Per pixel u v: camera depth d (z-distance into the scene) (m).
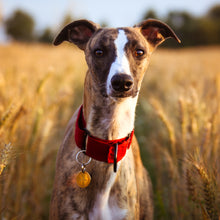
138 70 2.85
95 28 3.16
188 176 3.11
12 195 3.69
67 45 16.83
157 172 4.36
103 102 2.70
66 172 2.77
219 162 3.46
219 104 4.10
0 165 2.38
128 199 2.88
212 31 59.25
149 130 6.55
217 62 16.00
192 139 3.67
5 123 3.00
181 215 3.69
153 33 3.43
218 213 2.85
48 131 3.88
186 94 5.08
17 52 15.47
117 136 2.76
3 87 3.96
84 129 2.79
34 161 4.04
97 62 2.76
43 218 4.13
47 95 5.35
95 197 2.76
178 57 21.66
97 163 2.73
